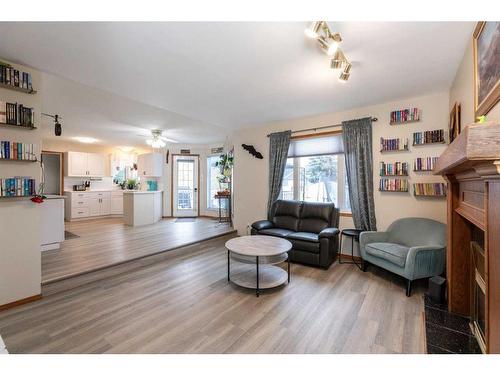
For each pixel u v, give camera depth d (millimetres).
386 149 3256
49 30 1717
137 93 2961
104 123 4473
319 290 2609
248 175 4867
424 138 3004
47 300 2355
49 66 2264
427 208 3059
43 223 3586
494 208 1039
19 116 2176
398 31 1743
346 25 1670
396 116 3188
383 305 2275
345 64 2131
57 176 6676
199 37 1817
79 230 5188
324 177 4055
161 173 7137
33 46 1925
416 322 1988
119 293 2521
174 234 4738
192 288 2652
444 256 2533
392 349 1654
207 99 3172
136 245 3893
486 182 1069
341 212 3779
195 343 1722
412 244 2879
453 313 2043
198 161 7328
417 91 2902
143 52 2029
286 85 2729
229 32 1756
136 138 5926
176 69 2334
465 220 2010
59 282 2535
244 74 2445
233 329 1896
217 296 2467
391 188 3232
